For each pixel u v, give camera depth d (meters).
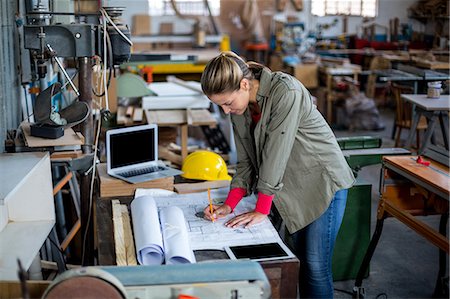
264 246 1.87
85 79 2.65
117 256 1.79
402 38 9.29
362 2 9.83
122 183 2.43
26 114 3.36
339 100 7.45
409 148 5.07
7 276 1.72
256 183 2.27
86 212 2.67
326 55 9.05
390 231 3.97
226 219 2.08
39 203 2.30
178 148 3.88
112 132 2.51
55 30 2.48
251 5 9.60
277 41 9.32
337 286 3.16
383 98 8.55
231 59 1.90
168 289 1.37
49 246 2.90
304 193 2.22
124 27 2.60
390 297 3.08
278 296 1.78
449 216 2.95
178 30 9.61
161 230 1.89
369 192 3.08
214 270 1.43
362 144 3.10
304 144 2.15
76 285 1.28
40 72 2.83
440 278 3.05
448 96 4.99
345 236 3.12
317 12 10.05
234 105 1.96
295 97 1.97
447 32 8.21
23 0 3.21
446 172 2.62
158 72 6.41
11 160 2.22
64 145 2.47
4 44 2.81
